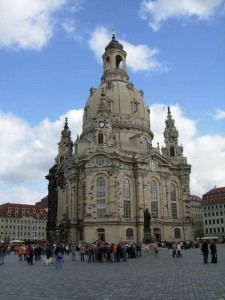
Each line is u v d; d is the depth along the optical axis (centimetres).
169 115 13275
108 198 10394
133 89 13288
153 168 11575
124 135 12231
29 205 18350
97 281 2738
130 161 11112
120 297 1981
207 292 2072
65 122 14325
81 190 11262
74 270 3816
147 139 12481
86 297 2011
